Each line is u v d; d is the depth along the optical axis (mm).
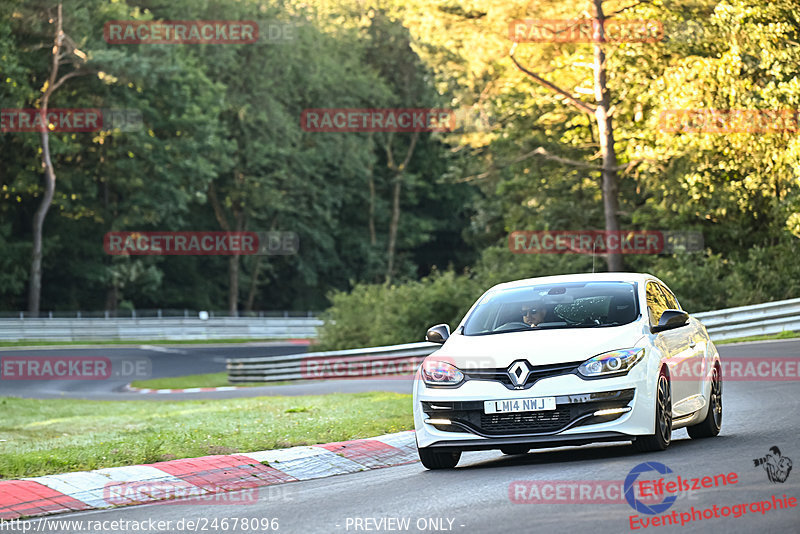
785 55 117875
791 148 119250
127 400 105625
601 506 26766
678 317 38469
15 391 124062
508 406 35469
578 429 35062
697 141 124250
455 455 38188
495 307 40719
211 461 41062
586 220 157625
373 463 43281
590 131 157375
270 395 103438
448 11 145250
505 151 161125
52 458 42969
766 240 140250
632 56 132875
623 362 35594
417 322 144875
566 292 40531
